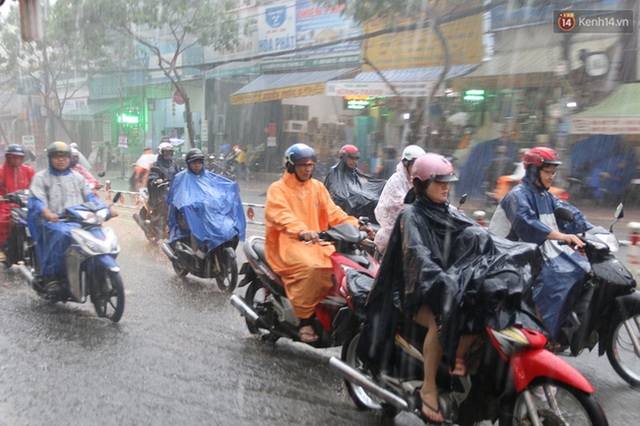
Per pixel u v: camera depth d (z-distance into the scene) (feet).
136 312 21.13
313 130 66.39
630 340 15.97
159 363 16.22
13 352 17.01
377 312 11.96
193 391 14.43
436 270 10.53
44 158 94.27
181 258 25.61
